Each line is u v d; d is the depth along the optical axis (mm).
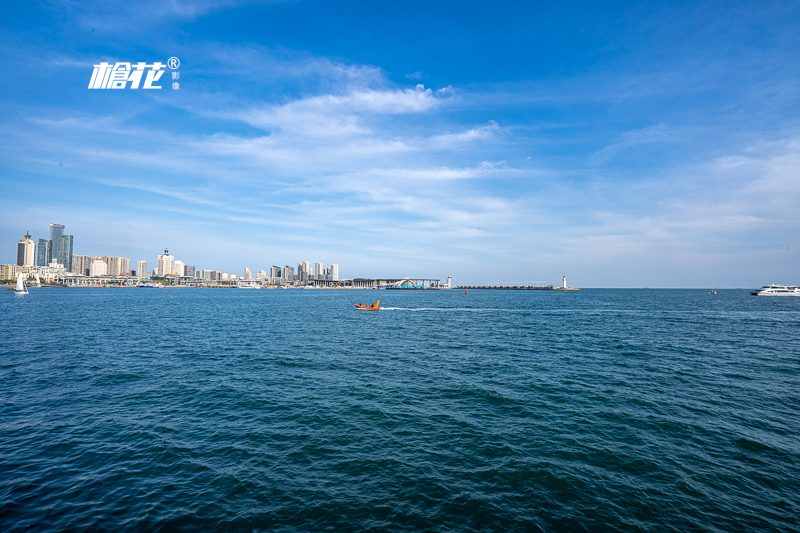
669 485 14211
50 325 57875
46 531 11281
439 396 24406
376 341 46500
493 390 25703
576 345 44000
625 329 59500
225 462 15633
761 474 14992
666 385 27031
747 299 178375
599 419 20516
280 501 13016
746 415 21141
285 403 22844
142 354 36844
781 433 18750
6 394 24062
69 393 24438
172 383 26922
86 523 11672
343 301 156375
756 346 43375
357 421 20094
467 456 16297
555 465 15562
